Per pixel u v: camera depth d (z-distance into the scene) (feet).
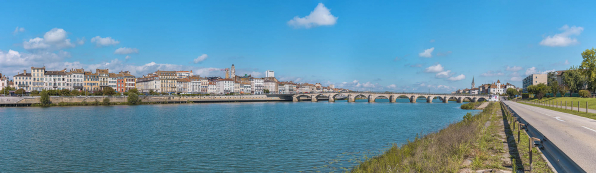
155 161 120.47
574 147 62.23
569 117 144.87
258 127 218.79
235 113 360.69
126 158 125.70
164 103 605.73
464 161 67.26
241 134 184.85
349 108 474.90
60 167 114.32
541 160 56.75
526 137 86.17
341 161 114.11
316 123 243.60
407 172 65.26
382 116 312.29
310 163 112.98
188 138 171.32
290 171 104.12
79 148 145.69
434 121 257.14
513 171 53.72
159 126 227.20
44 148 146.41
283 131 196.75
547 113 178.40
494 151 75.05
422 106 545.44
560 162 45.96
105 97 538.06
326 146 143.43
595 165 47.26
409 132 187.32
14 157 129.08
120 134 187.83
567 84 500.33
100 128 216.13
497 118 173.58
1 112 365.81
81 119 281.74
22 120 272.51
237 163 115.96
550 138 74.02
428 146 91.15
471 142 82.99
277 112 379.14
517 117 113.50
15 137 178.40
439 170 60.13
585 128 96.07
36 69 653.30
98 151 139.03
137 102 562.25
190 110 415.23
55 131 201.87
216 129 208.74
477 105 494.59
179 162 118.83
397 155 89.30
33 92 547.49
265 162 116.47
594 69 289.94
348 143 150.41
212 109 441.68
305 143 152.05
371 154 123.85
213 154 130.72
